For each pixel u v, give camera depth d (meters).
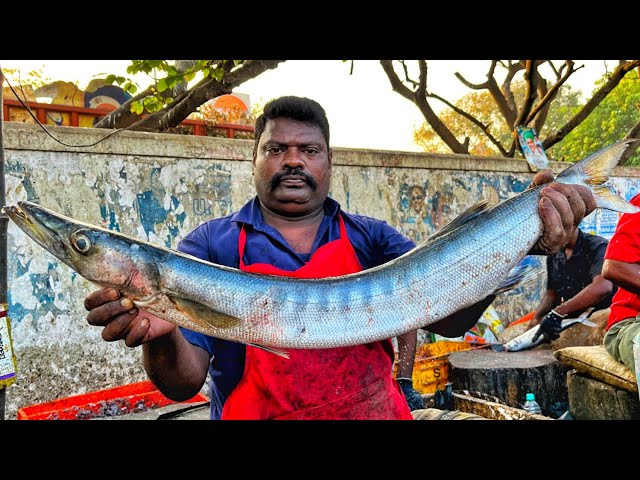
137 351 2.35
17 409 2.06
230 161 2.59
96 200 2.24
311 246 1.17
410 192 3.20
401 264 1.03
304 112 1.13
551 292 3.09
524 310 3.60
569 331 2.82
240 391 1.12
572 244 2.99
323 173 1.15
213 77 2.77
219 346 1.15
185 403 2.16
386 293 1.01
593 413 2.07
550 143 4.70
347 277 1.01
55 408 1.99
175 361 1.00
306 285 0.98
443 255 1.04
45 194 2.13
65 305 2.17
